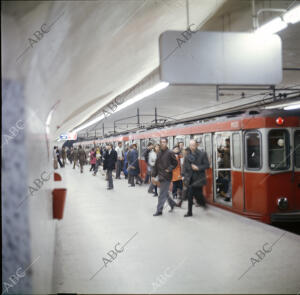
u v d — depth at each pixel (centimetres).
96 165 1972
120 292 409
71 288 423
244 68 402
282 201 767
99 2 366
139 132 1753
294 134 776
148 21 562
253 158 787
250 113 807
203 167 789
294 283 427
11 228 236
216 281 438
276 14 627
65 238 647
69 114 1328
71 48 427
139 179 1444
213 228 689
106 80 855
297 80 1461
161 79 387
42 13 269
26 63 250
